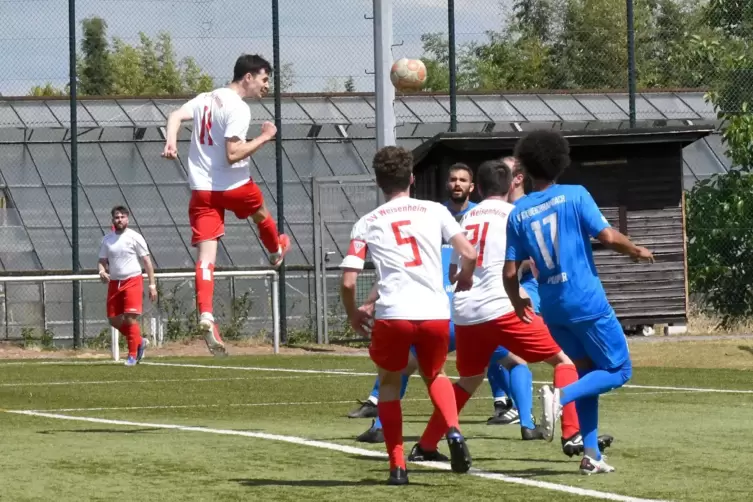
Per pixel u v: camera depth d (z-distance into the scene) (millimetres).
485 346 18781
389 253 16078
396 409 15945
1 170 78125
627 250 16594
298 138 81688
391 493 15070
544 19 115625
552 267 16703
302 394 31438
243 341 57688
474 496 14812
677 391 31406
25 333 59094
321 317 57094
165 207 78688
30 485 15703
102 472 16875
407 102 88375
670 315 54562
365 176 58469
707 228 57625
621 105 90500
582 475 16688
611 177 54281
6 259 74000
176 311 58844
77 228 57062
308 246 74750
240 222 75688
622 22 102125
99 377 38156
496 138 51562
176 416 25734
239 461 18016
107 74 109750
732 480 16141
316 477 16422
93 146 79938
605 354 16625
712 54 61406
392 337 15875
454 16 57469
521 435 21656
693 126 53625
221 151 22609
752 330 55688
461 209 23203
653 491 15203
